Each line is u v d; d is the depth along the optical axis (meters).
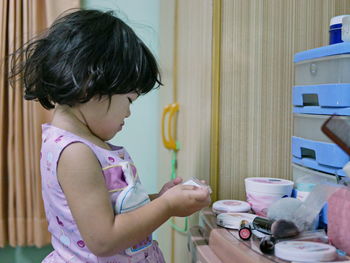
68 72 0.68
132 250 0.74
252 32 0.92
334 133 0.55
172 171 1.23
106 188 0.69
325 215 0.69
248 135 0.93
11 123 1.41
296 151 0.87
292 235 0.62
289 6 0.93
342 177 0.69
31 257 1.52
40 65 0.72
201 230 0.85
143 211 0.68
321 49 0.77
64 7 1.40
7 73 1.39
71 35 0.70
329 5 0.95
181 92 1.16
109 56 0.69
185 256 1.09
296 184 0.83
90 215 0.65
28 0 1.40
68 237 0.72
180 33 1.17
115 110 0.72
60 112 0.75
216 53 0.91
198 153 0.99
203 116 0.96
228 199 0.92
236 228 0.72
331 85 0.73
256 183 0.81
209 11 0.92
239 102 0.92
